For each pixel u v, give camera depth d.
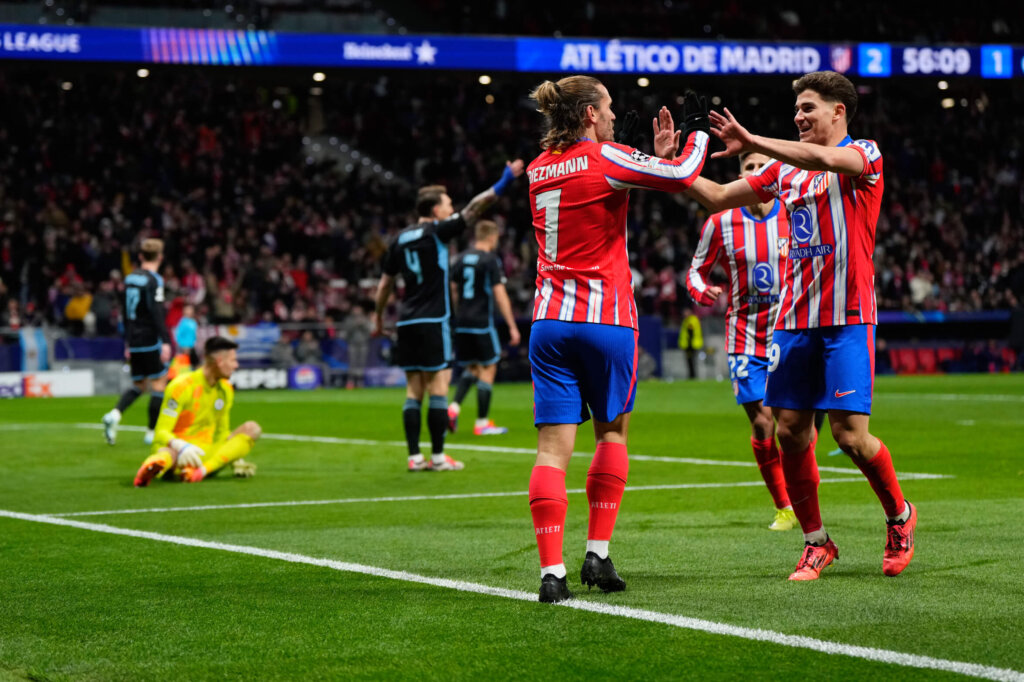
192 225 70.31
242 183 75.12
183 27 70.19
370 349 63.03
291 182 75.75
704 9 84.88
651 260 74.25
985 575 11.62
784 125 86.69
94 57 63.28
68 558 12.98
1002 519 15.23
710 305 15.51
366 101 84.12
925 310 73.75
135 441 29.66
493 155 81.75
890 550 11.74
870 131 86.56
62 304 61.53
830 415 11.63
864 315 11.48
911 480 19.64
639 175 10.62
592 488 11.05
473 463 23.58
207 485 20.33
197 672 8.43
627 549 13.29
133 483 20.67
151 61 64.06
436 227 21.64
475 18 81.31
